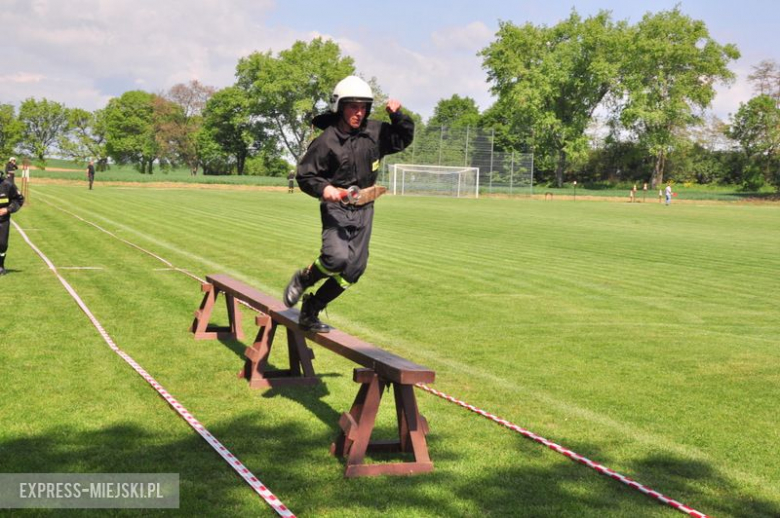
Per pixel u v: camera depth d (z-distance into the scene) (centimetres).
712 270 1689
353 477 487
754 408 660
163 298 1124
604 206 5319
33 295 1112
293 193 5856
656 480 497
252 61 9706
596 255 1933
